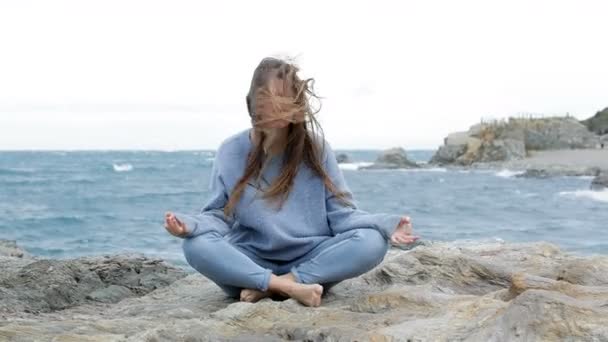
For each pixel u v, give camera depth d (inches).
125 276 165.2
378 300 104.7
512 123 2076.8
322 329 89.4
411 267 132.0
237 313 101.0
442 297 103.0
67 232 499.5
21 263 176.1
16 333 95.3
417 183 1227.2
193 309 119.6
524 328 76.4
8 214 645.3
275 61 115.3
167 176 1702.8
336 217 121.7
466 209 689.6
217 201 121.0
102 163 3029.0
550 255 145.9
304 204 120.4
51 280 149.0
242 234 122.6
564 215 605.3
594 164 1627.7
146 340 89.6
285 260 120.4
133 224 554.6
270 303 105.7
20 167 2389.3
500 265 130.3
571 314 76.1
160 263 177.0
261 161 119.2
